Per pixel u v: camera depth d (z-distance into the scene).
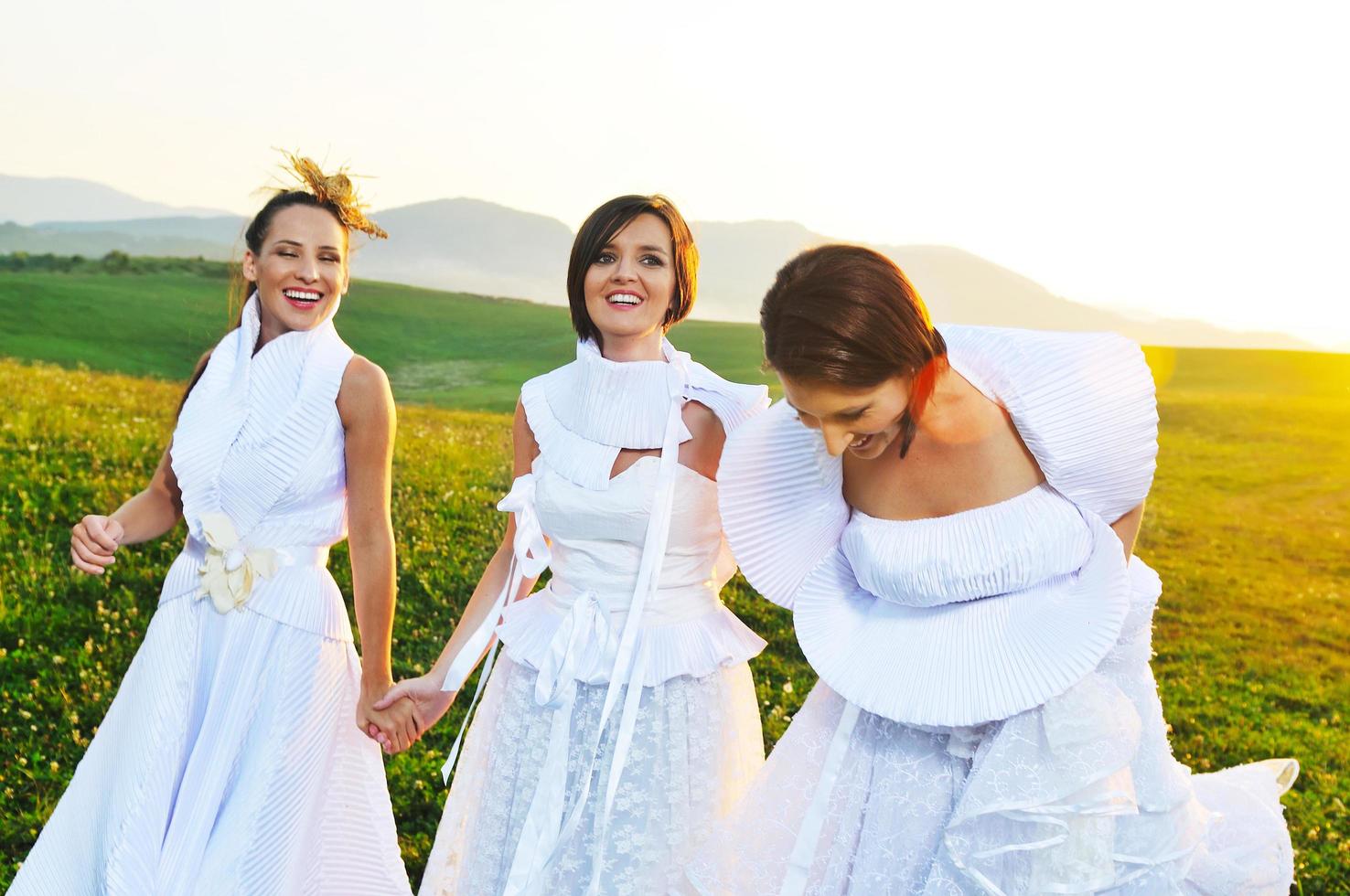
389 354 20.05
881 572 2.47
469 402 15.48
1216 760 5.16
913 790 2.42
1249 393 15.97
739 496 2.70
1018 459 2.39
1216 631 7.16
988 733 2.38
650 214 2.91
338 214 3.12
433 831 4.00
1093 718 2.26
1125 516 2.48
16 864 3.70
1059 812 2.25
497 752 2.90
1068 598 2.37
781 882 2.53
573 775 2.82
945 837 2.34
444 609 5.95
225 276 24.00
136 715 2.95
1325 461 12.20
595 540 2.90
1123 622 2.31
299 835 3.00
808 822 2.48
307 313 3.09
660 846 2.79
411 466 8.65
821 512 2.65
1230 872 2.53
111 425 9.20
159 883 2.86
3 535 6.47
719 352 18.89
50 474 7.66
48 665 5.10
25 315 17.44
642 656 2.79
